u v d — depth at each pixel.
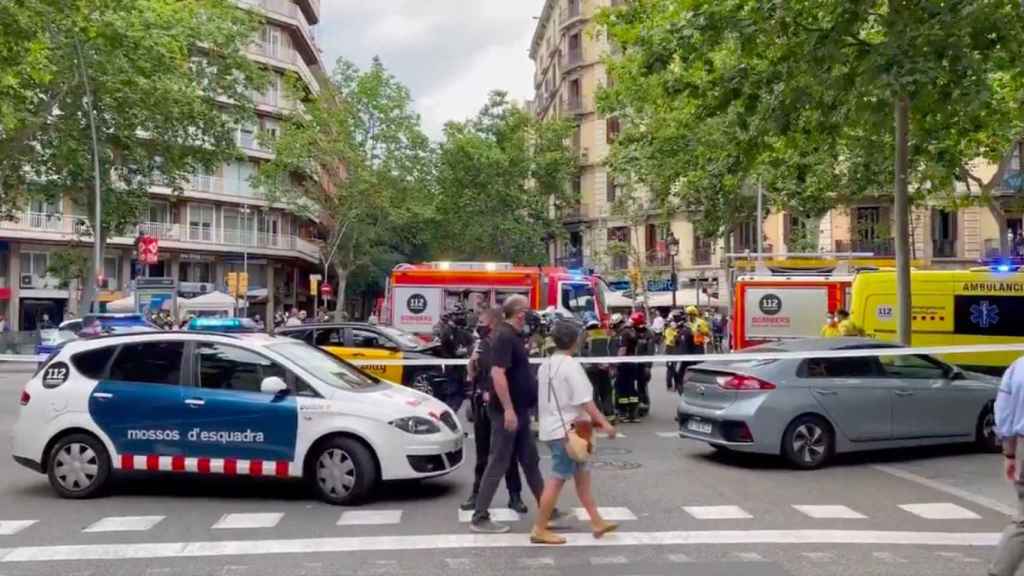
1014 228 42.69
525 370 7.63
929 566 6.54
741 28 12.82
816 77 12.79
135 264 52.94
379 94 51.12
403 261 69.38
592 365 14.80
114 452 8.91
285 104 59.03
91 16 25.72
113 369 9.11
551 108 67.81
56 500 8.90
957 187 40.59
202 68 32.72
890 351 10.99
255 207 58.50
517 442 7.70
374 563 6.67
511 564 6.62
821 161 22.11
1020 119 15.13
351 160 50.25
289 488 9.44
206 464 8.78
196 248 54.72
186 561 6.74
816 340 11.59
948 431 11.34
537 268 21.47
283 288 63.31
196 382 8.95
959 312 16.64
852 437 10.79
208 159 33.94
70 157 31.81
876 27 15.63
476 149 54.53
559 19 64.12
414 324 20.95
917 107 12.12
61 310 49.88
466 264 21.30
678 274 51.12
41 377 9.20
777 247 47.31
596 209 57.75
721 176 26.89
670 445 12.55
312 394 8.76
